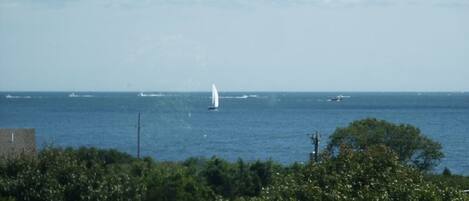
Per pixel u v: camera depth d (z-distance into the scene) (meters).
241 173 84.31
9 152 70.31
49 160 62.56
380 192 43.44
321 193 43.34
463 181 74.06
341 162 47.59
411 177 46.25
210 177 83.31
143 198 66.31
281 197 44.28
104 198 60.66
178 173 77.50
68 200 60.53
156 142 184.75
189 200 71.88
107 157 95.25
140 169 81.50
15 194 59.53
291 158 150.50
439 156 100.69
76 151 93.12
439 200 44.06
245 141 194.38
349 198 42.72
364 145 93.12
